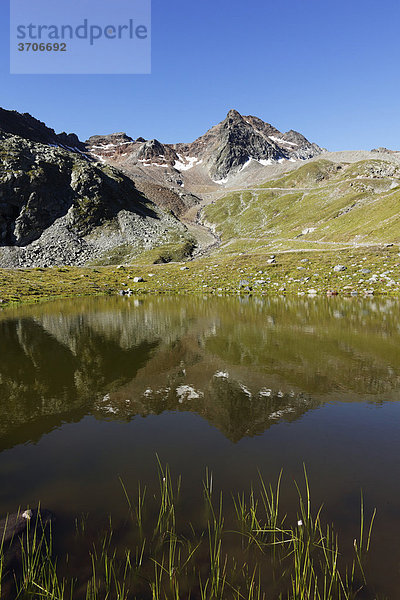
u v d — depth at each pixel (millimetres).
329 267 72375
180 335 25516
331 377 15273
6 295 62969
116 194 177000
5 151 146625
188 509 6789
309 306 42031
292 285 65188
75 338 24812
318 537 6035
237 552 5801
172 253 135750
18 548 5734
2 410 11914
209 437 9805
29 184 140375
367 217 113312
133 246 145500
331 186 198375
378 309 37688
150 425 10656
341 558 5621
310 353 19547
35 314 40156
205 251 145625
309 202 184000
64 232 141250
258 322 30875
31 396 13211
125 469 8227
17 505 6969
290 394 13305
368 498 7031
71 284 79188
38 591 5105
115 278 87688
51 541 5988
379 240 89062
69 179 161250
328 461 8461
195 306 45406
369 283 58438
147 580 5336
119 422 10891
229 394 13344
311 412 11570
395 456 8641
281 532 6152
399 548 5762
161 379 15203
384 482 7570
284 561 5645
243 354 19531
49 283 79500
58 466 8391
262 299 52875
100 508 6867
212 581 5191
